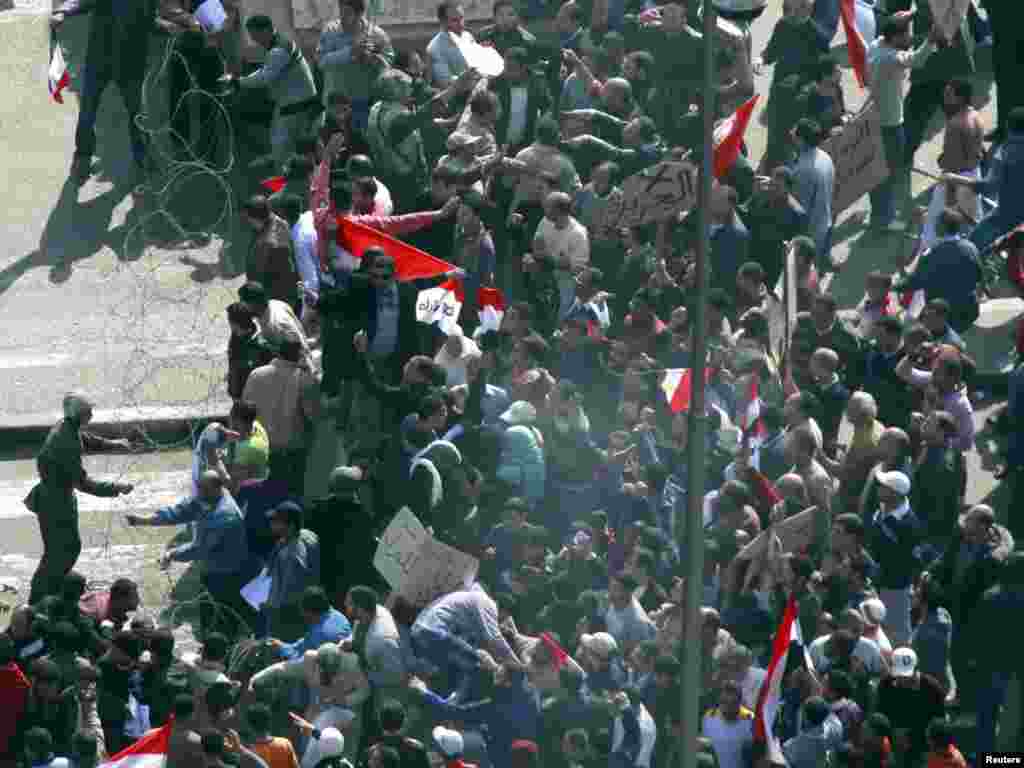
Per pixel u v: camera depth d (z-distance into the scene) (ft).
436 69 251.19
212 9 257.75
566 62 252.42
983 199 241.55
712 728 183.52
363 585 197.98
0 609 213.87
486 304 219.20
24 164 267.80
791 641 186.80
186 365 239.91
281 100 249.34
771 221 233.76
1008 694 204.64
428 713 185.16
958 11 249.14
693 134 245.86
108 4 257.75
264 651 190.29
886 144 253.44
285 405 212.43
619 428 210.59
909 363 216.95
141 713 188.14
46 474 208.54
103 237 257.55
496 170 234.17
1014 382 215.72
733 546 196.75
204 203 261.03
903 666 191.21
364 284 213.66
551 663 184.65
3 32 288.10
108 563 217.77
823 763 182.60
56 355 241.55
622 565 201.16
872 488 205.57
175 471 230.07
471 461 206.69
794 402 207.10
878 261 251.60
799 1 252.21
